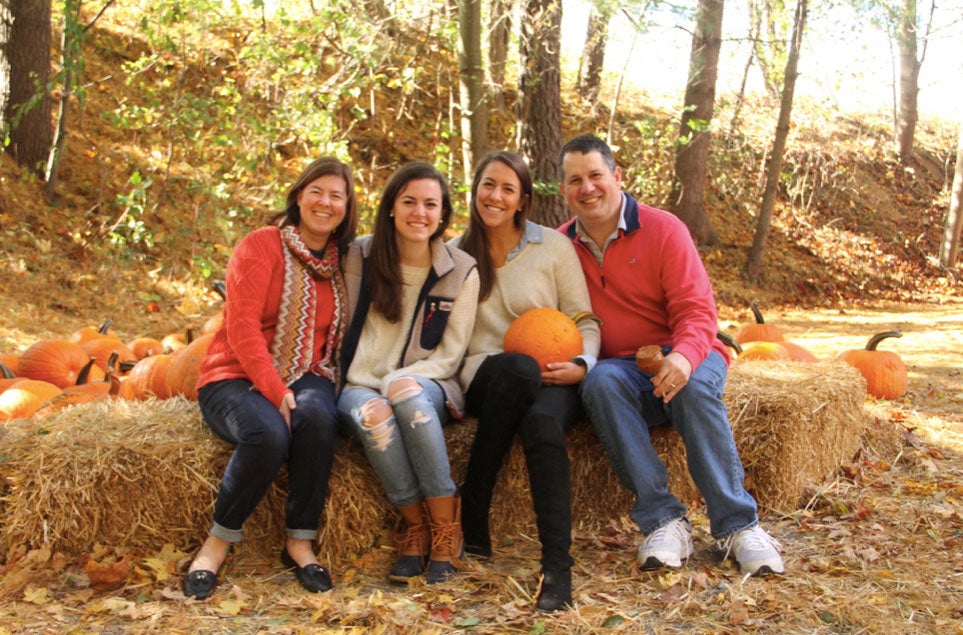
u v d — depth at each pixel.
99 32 10.82
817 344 8.54
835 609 2.58
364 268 3.13
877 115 20.41
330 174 3.00
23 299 7.12
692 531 3.20
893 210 17.17
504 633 2.46
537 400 2.95
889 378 5.45
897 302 13.64
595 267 3.41
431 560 2.86
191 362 3.73
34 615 2.51
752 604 2.61
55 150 8.38
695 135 13.08
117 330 7.09
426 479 2.83
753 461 3.48
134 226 8.20
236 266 2.92
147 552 2.87
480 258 3.31
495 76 12.51
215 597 2.64
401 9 9.63
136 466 2.85
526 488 3.21
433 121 12.91
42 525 2.80
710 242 13.55
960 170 15.45
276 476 2.86
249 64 10.44
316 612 2.54
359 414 2.82
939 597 2.70
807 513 3.46
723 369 3.13
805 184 15.69
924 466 4.17
